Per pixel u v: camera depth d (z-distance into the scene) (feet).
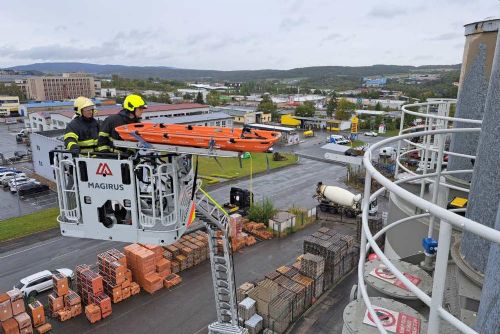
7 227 78.38
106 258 55.47
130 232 21.07
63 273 57.88
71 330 47.62
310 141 203.51
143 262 55.67
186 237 68.33
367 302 9.91
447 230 7.04
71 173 21.90
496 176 13.26
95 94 466.29
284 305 46.44
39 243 71.67
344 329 12.28
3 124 251.60
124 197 20.52
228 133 21.98
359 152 155.33
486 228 6.26
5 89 409.69
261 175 127.65
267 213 80.12
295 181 120.06
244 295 50.06
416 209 22.81
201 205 30.27
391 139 15.46
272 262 65.87
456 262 14.85
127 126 21.44
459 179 26.58
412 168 119.75
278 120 290.35
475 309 13.19
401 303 12.76
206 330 47.60
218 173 127.75
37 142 118.52
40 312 47.65
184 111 220.64
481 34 25.18
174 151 20.56
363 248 11.38
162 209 20.54
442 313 7.29
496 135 13.34
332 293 55.62
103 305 49.80
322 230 64.95
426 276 14.44
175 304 53.06
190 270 62.75
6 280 59.11
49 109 255.50
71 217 21.81
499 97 13.30
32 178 116.78
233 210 85.87
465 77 26.76
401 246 24.58
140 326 48.42
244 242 72.18
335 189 77.10
